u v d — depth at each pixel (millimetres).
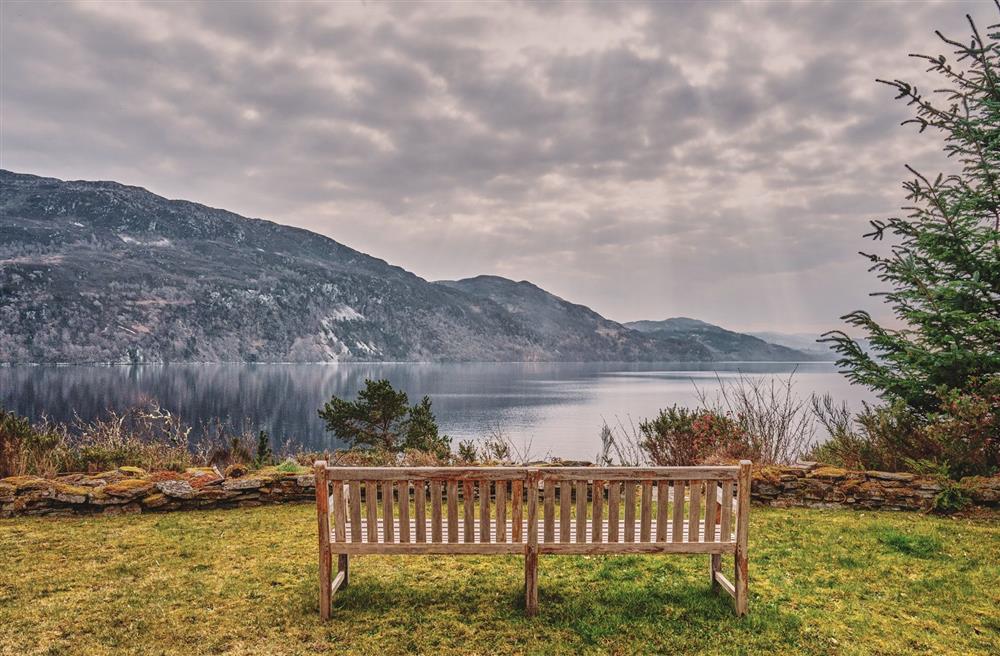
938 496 6594
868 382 7445
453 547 4023
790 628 3893
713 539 4078
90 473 8633
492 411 79500
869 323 7395
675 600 4332
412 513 6957
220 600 4324
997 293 6922
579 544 4035
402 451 15406
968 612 4141
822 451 8703
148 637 3758
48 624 3920
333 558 4641
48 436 9500
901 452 7574
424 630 3869
